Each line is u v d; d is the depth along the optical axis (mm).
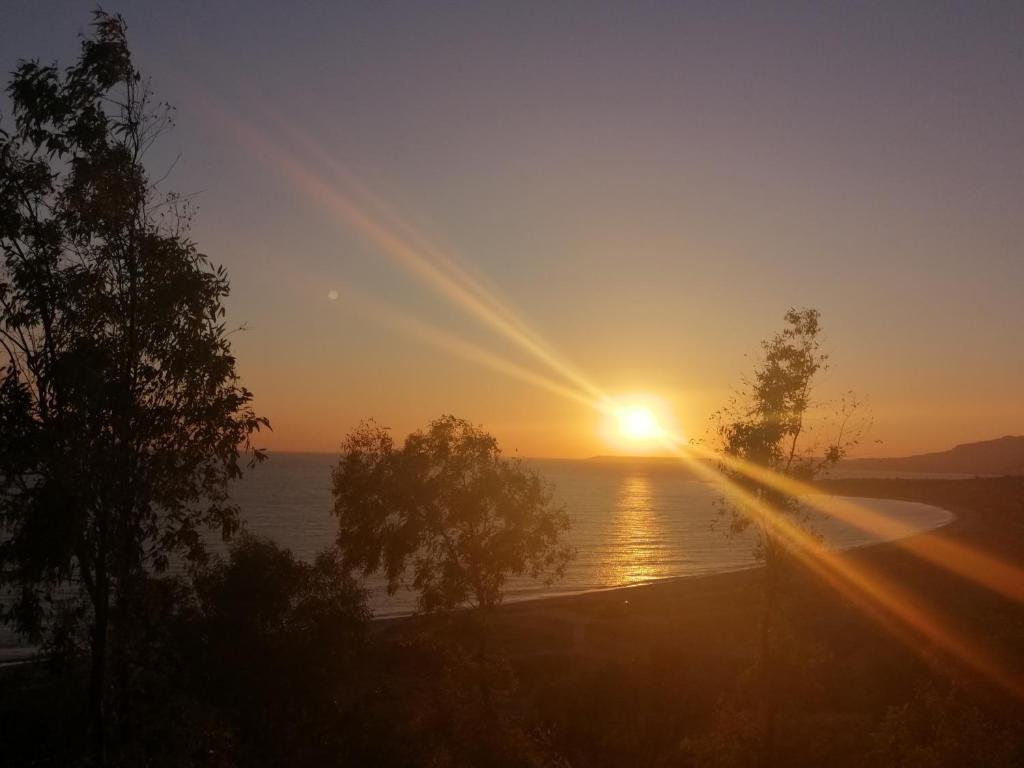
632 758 25891
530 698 33219
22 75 13914
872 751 17953
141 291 14070
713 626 52250
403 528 30250
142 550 14289
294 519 132875
